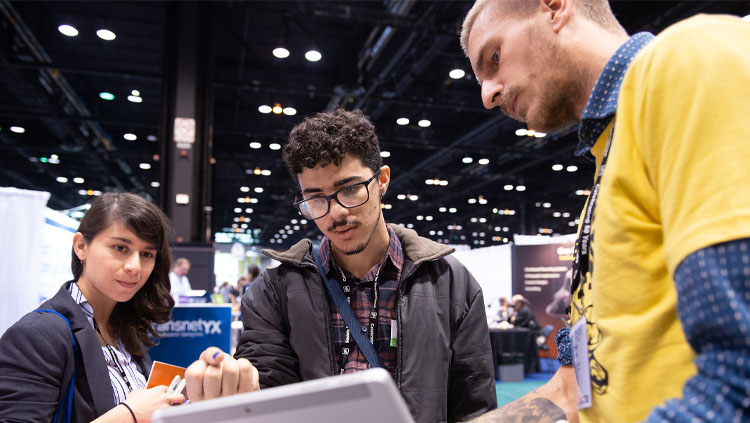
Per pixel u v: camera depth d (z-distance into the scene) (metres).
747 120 0.44
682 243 0.44
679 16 6.52
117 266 1.36
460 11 7.42
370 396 0.44
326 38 8.91
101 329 1.42
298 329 1.12
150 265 1.46
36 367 1.14
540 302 8.09
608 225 0.58
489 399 1.16
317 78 10.11
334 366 1.11
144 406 1.15
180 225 6.53
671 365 0.53
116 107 11.79
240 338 1.19
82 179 17.11
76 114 11.71
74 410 1.20
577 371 0.68
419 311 1.13
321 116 1.08
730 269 0.41
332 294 1.15
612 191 0.57
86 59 9.55
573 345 0.70
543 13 0.73
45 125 12.55
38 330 1.18
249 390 0.87
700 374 0.42
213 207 21.89
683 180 0.46
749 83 0.45
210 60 7.15
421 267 1.17
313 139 1.03
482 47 0.80
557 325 7.92
